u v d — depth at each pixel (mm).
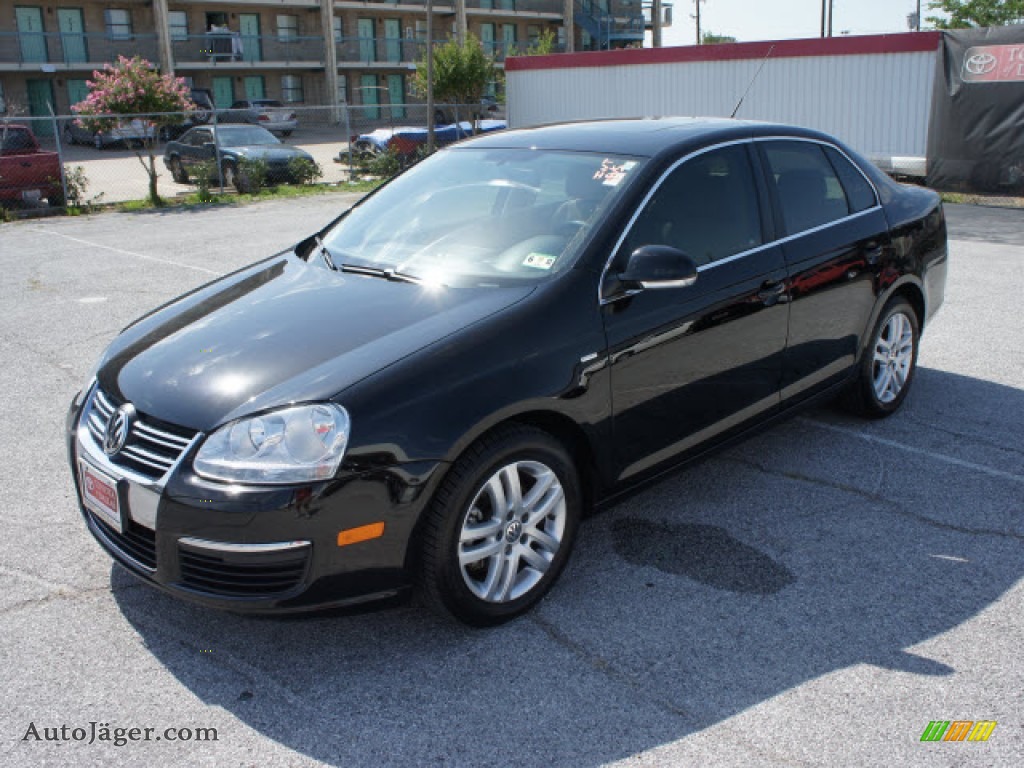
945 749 2625
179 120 17094
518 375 3109
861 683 2920
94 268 10180
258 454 2795
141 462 2959
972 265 9586
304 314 3418
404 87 48938
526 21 51656
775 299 4047
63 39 38719
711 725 2738
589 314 3355
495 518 3141
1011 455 4664
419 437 2891
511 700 2859
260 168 18453
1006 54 14453
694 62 19531
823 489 4305
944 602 3377
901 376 5156
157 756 2625
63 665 3031
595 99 21703
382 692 2902
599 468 3449
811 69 17688
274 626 3256
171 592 2912
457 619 3133
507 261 3586
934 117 15562
